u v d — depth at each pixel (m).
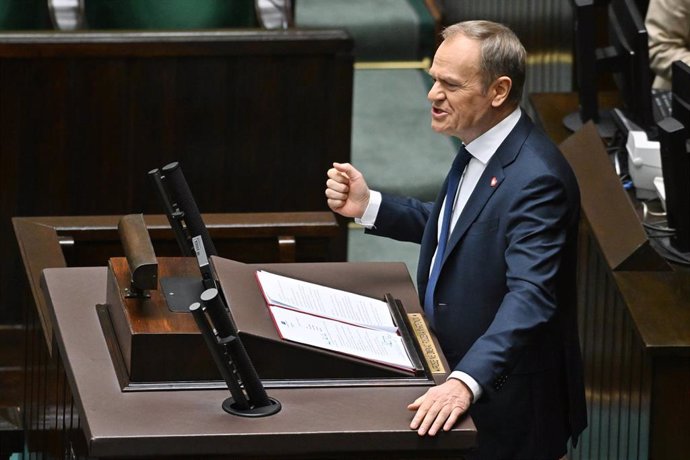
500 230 12.63
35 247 15.41
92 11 21.39
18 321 19.45
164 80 19.50
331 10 26.30
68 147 19.47
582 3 17.94
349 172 13.60
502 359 11.51
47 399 13.70
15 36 18.95
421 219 13.82
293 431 10.26
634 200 16.73
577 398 13.28
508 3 23.92
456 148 23.69
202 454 10.19
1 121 19.22
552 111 19.30
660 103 18.08
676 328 13.90
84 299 12.04
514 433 13.02
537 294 12.00
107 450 10.01
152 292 11.34
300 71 19.72
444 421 10.57
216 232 16.34
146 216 16.48
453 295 12.94
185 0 21.52
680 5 18.62
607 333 15.58
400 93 25.42
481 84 12.45
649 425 14.03
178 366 10.77
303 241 16.67
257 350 10.91
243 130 19.83
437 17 25.94
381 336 11.70
